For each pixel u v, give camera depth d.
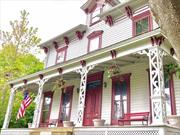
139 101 10.40
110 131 8.05
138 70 11.06
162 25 1.65
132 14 12.67
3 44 22.72
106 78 12.45
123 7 12.80
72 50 15.98
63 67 11.90
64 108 14.66
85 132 8.91
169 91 9.54
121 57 9.51
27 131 11.94
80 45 15.46
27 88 16.27
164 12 1.47
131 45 8.71
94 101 12.60
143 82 10.62
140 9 12.33
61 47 17.20
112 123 11.03
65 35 16.52
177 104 9.16
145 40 8.19
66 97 14.91
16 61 22.39
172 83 9.55
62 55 16.72
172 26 1.41
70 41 16.58
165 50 8.17
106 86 12.25
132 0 12.06
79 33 15.65
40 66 24.95
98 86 12.73
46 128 10.82
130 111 10.54
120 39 12.72
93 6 15.90
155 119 6.74
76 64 11.16
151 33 7.86
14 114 20.91
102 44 13.69
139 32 11.91
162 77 7.31
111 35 13.40
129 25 12.62
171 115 8.66
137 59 10.70
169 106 9.34
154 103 6.93
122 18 13.21
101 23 14.55
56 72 12.42
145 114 9.50
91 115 12.35
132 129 7.31
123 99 11.12
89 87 13.31
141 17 12.09
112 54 9.45
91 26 15.28
